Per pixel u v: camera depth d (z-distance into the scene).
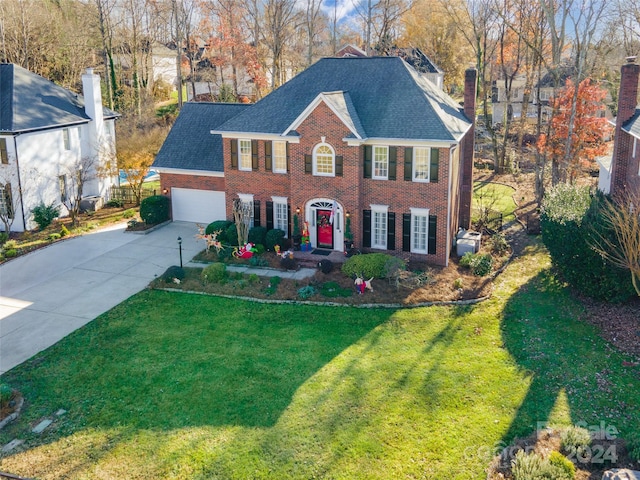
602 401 17.88
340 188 30.33
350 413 17.73
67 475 15.34
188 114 39.28
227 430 17.08
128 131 58.22
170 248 33.38
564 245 24.92
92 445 16.48
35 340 22.64
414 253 30.33
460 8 69.75
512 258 31.52
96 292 27.28
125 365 20.73
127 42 74.81
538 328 22.94
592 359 20.30
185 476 15.24
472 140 34.59
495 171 54.50
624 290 23.39
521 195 46.06
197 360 21.06
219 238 33.38
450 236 30.62
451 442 16.31
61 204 40.16
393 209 30.06
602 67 48.41
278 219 33.31
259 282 27.84
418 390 18.86
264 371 20.25
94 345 22.20
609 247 22.58
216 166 36.50
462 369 20.09
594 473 14.55
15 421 17.58
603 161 38.78
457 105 36.66
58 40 66.50
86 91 41.69
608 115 62.59
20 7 61.44
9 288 27.94
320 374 19.98
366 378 19.66
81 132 41.66
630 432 16.30
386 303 25.44
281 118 32.28
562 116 42.09
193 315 24.77
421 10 76.81
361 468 15.40
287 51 73.19
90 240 35.19
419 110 29.56
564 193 29.12
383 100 30.75
